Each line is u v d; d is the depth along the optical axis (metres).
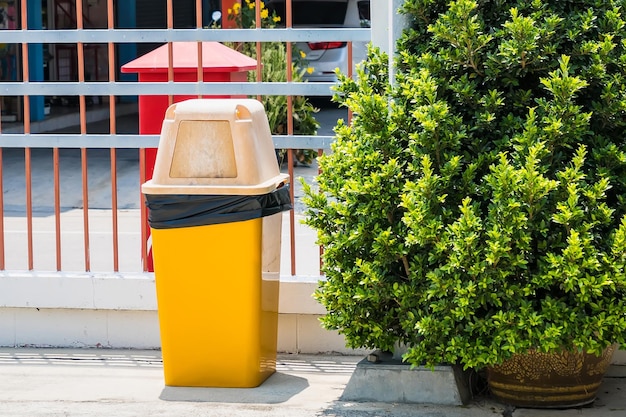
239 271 5.18
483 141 4.95
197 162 5.16
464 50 4.88
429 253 4.79
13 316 6.21
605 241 4.71
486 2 5.05
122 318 6.16
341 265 5.08
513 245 4.62
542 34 4.80
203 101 5.23
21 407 5.12
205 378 5.38
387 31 5.68
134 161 13.82
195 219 5.14
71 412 5.05
